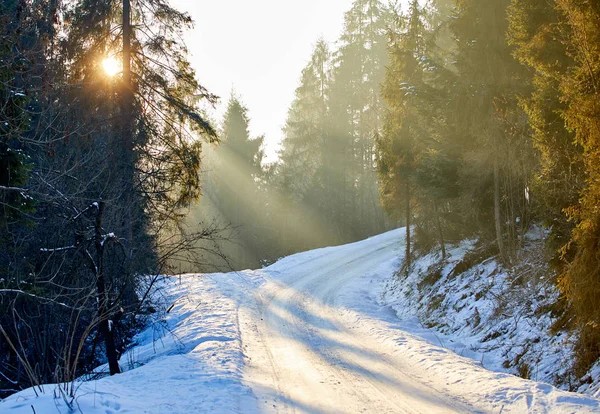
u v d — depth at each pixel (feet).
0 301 33.63
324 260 111.24
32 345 37.60
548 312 38.45
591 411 21.58
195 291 81.20
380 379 30.55
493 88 50.75
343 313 62.69
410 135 76.48
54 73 40.19
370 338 46.62
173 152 49.78
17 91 31.12
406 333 47.57
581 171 32.89
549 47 33.86
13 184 29.43
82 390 22.97
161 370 32.04
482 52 51.88
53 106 39.93
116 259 39.22
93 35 47.88
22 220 31.65
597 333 28.53
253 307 67.21
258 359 37.68
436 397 26.21
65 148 38.58
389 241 123.13
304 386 29.04
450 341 46.83
